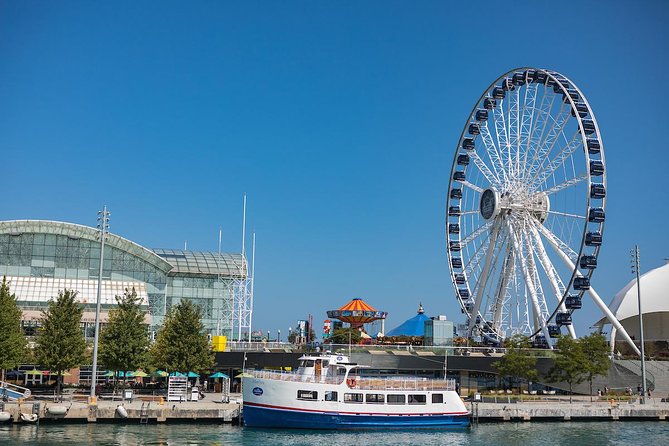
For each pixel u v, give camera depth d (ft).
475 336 487.20
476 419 340.59
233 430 301.84
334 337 513.04
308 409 309.22
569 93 430.20
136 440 265.54
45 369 396.78
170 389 352.49
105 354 353.10
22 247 513.45
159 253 574.97
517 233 458.50
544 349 437.17
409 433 308.40
